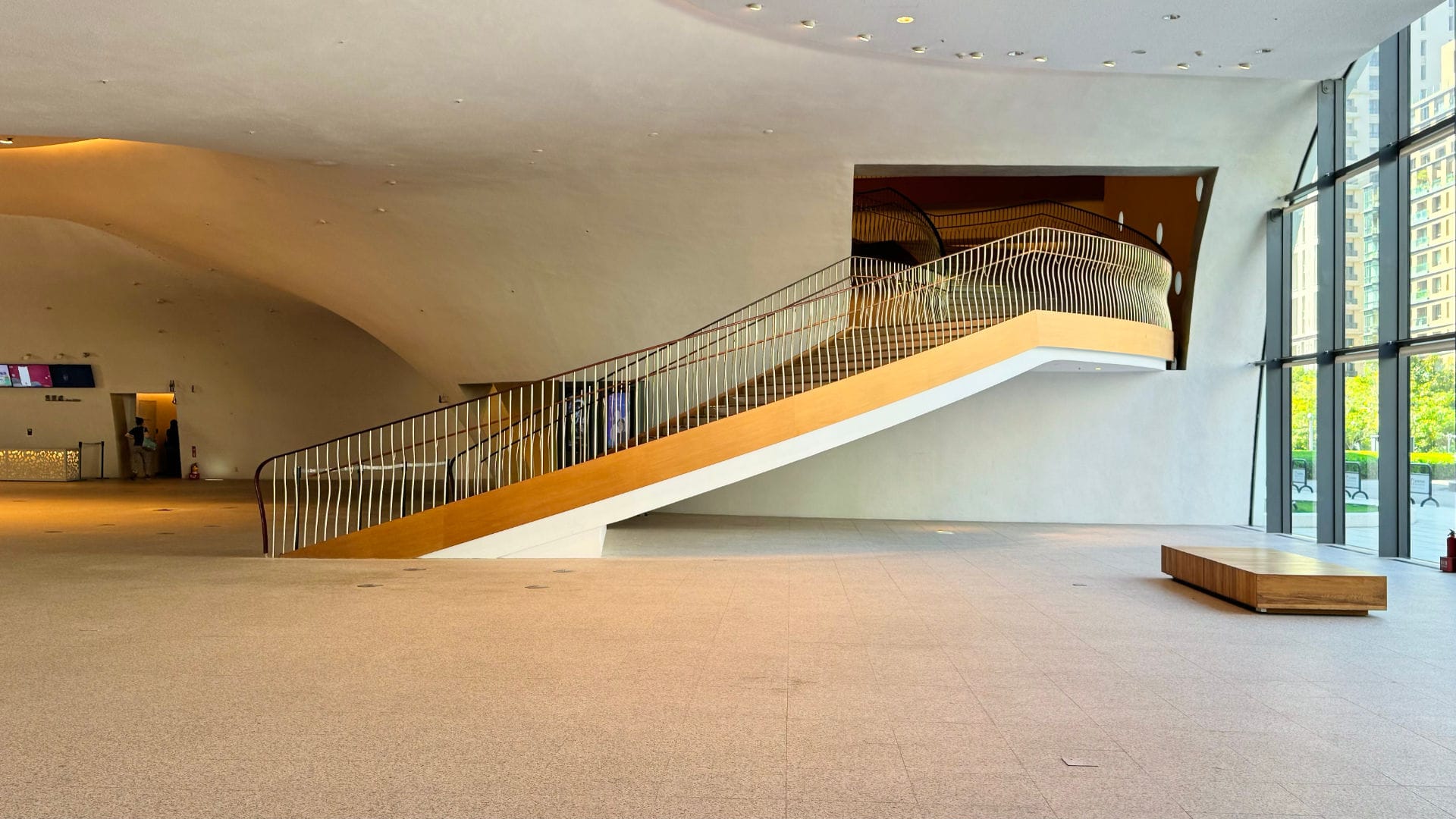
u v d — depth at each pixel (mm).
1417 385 11812
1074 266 14031
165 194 15828
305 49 8508
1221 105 13352
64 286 21734
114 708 5023
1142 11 9586
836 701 5293
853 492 16828
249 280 20453
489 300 16812
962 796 3936
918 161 13867
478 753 4379
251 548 11922
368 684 5531
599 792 3924
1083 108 13109
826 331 15344
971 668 6086
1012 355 12656
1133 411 16344
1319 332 13609
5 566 10008
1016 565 10922
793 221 14734
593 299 16328
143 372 24000
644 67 10117
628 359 16766
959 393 12289
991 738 4691
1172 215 17031
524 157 12883
